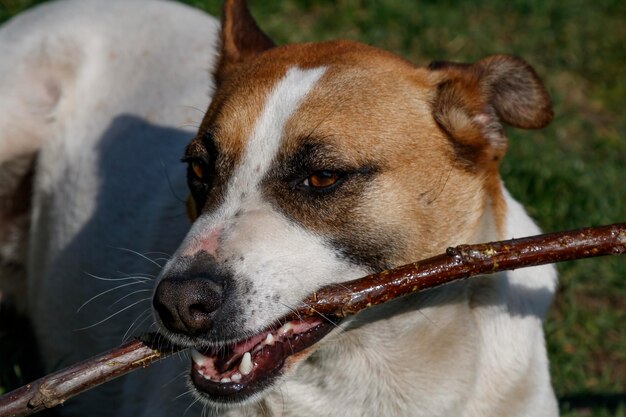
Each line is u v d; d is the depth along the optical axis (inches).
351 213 196.2
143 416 235.8
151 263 254.5
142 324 247.6
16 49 305.1
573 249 186.1
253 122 200.1
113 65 301.3
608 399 282.2
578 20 485.4
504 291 220.5
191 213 223.1
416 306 205.2
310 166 195.3
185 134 273.9
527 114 222.1
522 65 216.8
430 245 204.4
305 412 214.4
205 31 303.9
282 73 206.7
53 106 298.2
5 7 397.4
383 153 199.3
